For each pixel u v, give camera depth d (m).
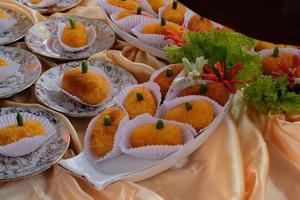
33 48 0.98
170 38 0.94
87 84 0.85
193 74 0.83
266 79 0.82
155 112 0.81
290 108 0.80
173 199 0.73
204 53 0.87
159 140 0.75
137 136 0.76
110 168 0.75
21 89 0.89
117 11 1.04
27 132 0.76
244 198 0.72
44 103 0.85
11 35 1.03
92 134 0.77
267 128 0.81
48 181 0.74
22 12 1.08
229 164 0.75
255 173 0.74
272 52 0.91
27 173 0.73
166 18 1.01
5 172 0.74
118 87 0.89
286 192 0.74
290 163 0.77
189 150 0.76
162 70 0.87
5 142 0.75
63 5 1.12
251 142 0.79
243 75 0.83
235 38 0.86
